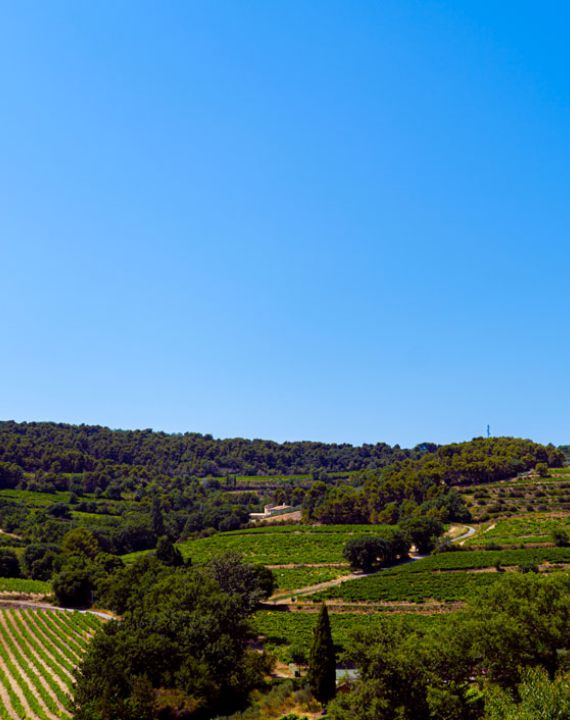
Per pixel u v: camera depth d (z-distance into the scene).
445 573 118.06
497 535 151.38
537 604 45.16
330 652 56.72
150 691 53.22
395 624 50.22
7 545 164.38
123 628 64.75
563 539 134.38
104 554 132.25
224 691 60.72
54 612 108.44
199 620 64.06
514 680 43.00
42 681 70.62
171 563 130.50
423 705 41.53
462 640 44.62
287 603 112.19
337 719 42.31
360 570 136.75
